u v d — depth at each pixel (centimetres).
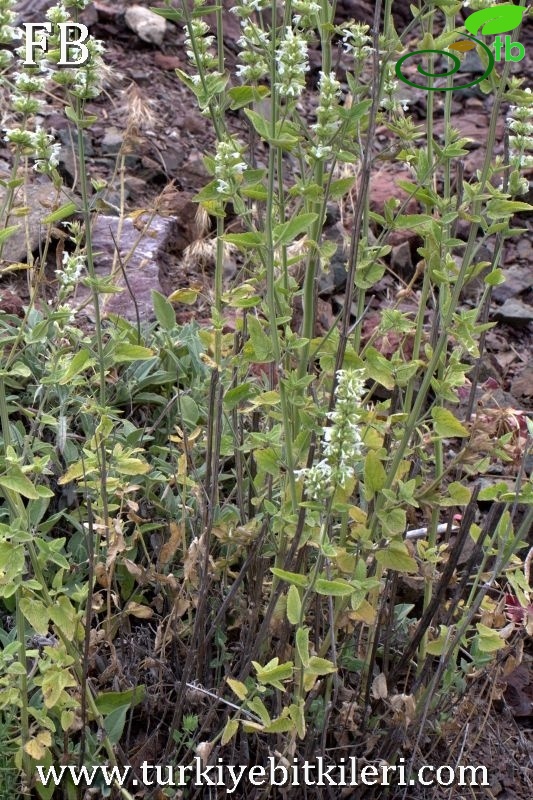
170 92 509
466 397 349
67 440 278
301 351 207
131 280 361
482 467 216
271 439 202
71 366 195
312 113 516
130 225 393
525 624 217
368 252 217
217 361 216
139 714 245
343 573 222
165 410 282
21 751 206
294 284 216
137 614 227
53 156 206
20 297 347
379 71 203
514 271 448
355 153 228
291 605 183
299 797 228
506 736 270
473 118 548
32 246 364
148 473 270
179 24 561
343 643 235
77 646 216
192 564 212
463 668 248
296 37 176
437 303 257
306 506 180
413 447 224
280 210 209
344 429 175
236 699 224
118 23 542
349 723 227
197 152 472
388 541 208
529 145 225
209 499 211
